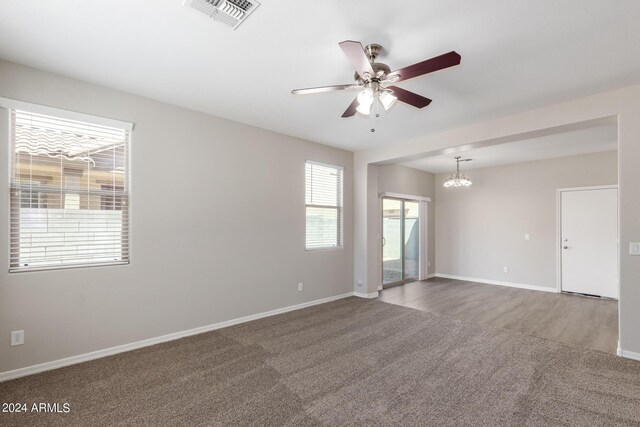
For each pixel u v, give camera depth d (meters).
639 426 2.04
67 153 2.90
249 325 3.97
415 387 2.51
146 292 3.29
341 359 3.00
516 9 1.93
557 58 2.50
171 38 2.28
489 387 2.51
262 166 4.30
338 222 5.46
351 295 5.58
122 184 3.18
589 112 3.20
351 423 2.07
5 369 2.58
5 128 2.60
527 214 6.34
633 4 1.88
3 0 1.87
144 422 2.08
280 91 3.16
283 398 2.35
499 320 4.22
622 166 3.04
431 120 3.90
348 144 5.13
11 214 2.64
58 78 2.81
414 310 4.68
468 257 7.22
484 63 2.58
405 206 7.07
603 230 5.49
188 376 2.67
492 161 6.30
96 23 2.11
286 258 4.59
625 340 3.04
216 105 3.52
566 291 5.85
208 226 3.76
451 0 1.85
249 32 2.20
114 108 3.10
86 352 2.94
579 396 2.38
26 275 2.66
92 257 3.02
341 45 1.86
